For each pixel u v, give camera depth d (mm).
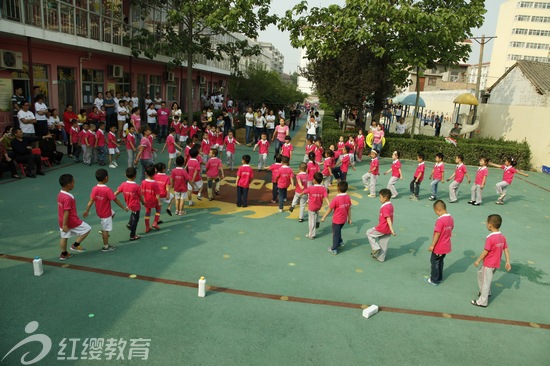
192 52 19625
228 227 8820
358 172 15211
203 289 5855
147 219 8172
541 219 10891
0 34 12305
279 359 4664
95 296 5738
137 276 6391
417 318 5734
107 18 16766
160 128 18547
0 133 13422
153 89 24812
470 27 17672
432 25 15969
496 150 18234
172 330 5074
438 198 12336
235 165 15234
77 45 14883
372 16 16500
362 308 5898
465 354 5000
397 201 11695
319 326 5367
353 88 17906
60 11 14008
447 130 26094
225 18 17359
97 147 13258
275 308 5734
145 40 18375
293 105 35156
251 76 32594
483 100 24891
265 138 14289
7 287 5824
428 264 7605
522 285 7027
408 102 26797
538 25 80062
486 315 5953
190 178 9539
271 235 8523
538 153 18500
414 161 18375
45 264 6590
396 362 4754
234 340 4949
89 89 18250
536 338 5445
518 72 20688
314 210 8305
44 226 8102
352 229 9234
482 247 8617
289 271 6926
